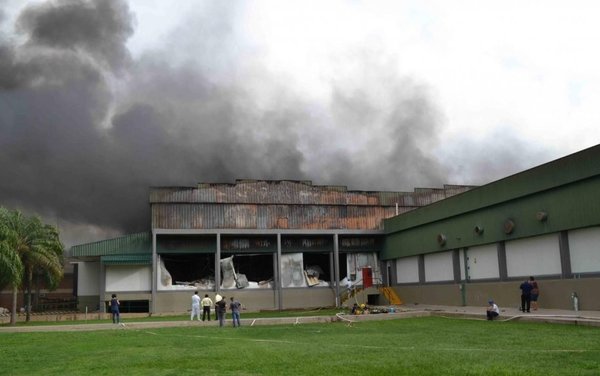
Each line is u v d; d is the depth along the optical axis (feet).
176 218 196.85
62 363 59.41
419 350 60.95
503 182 133.39
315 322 116.16
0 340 89.40
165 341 81.30
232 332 95.30
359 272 205.57
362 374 46.42
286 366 52.13
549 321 87.61
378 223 209.87
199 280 197.88
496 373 44.80
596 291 106.22
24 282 170.71
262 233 194.49
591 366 46.44
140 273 193.98
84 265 212.64
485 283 142.61
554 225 117.19
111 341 83.30
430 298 170.19
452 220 157.89
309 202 207.21
